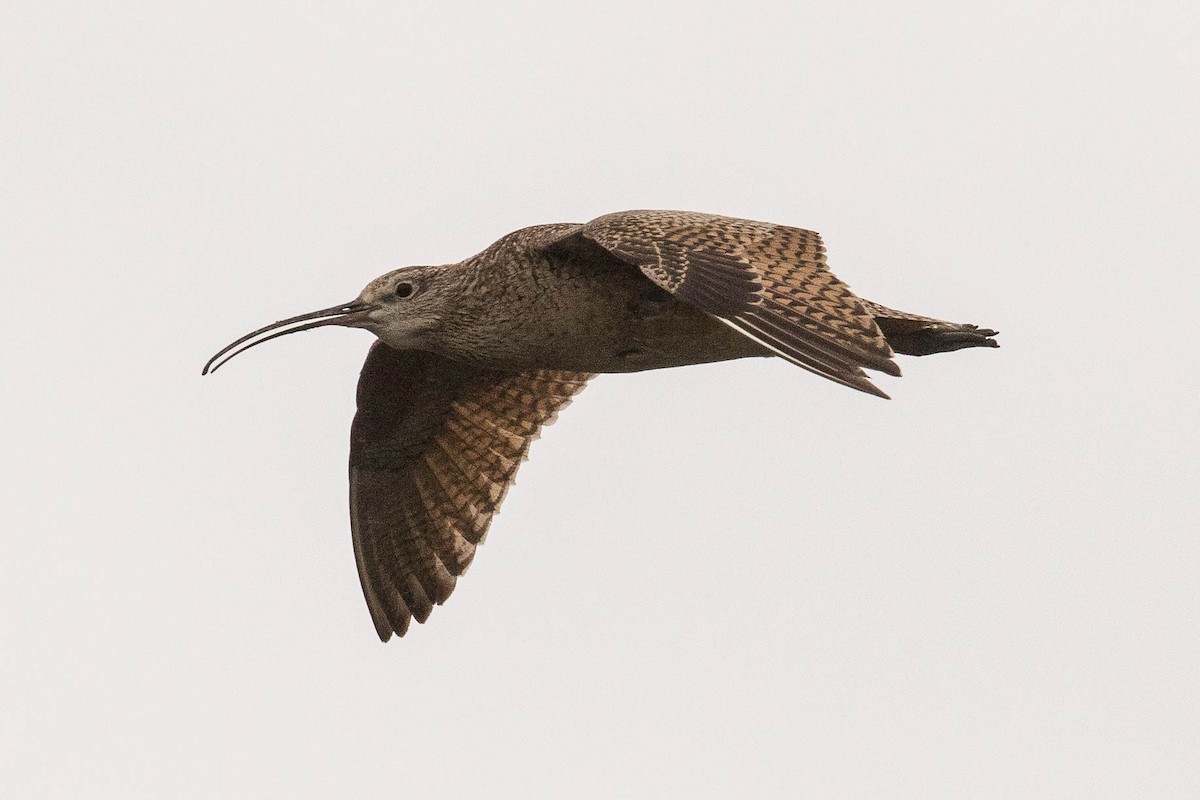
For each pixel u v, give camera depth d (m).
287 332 16.80
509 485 18.31
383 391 17.66
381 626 18.11
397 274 16.66
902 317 15.93
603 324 16.05
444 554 18.31
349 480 18.12
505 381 18.05
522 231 16.30
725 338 15.93
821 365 13.48
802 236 14.78
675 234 14.55
